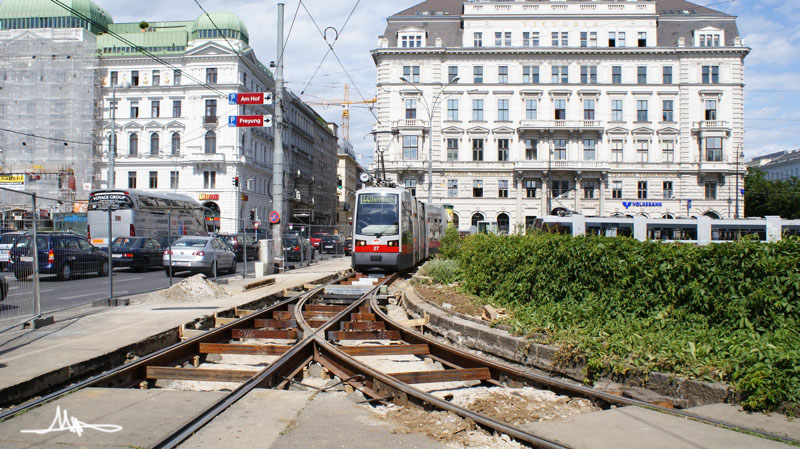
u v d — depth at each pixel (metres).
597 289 9.09
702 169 54.00
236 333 9.45
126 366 6.70
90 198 27.61
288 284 18.69
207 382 7.05
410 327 10.81
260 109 60.84
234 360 8.50
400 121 54.97
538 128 54.44
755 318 6.76
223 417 5.11
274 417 5.13
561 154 55.34
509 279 11.24
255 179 60.19
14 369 6.57
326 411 5.35
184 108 55.06
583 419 5.13
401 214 21.45
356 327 10.64
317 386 6.83
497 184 55.22
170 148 55.47
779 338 6.11
